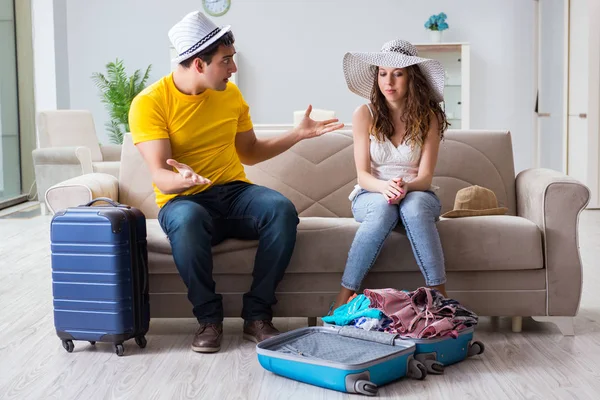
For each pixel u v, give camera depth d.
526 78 8.56
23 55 8.10
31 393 2.27
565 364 2.47
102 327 2.63
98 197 3.00
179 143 2.87
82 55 8.70
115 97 8.30
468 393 2.21
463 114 8.28
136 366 2.52
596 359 2.52
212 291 2.73
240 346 2.74
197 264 2.68
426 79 2.89
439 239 2.71
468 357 2.58
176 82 2.85
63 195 2.95
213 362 2.55
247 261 2.82
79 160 6.71
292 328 3.02
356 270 2.71
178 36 2.80
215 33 2.78
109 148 7.38
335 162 3.33
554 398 2.16
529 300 2.82
